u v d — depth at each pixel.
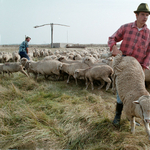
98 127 3.69
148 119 2.30
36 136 3.36
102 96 5.95
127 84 2.95
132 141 3.11
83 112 4.31
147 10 2.91
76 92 6.26
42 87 6.62
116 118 3.73
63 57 9.16
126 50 3.38
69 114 4.25
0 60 15.09
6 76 8.77
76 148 3.06
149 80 6.25
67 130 3.63
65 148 3.11
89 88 6.99
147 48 3.32
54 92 6.10
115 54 3.28
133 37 3.24
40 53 20.69
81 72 6.94
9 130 3.58
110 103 5.16
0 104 4.82
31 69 8.43
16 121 3.94
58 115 4.25
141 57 3.35
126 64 3.10
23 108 4.54
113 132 3.44
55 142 3.25
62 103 5.03
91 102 5.28
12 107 4.64
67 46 43.72
